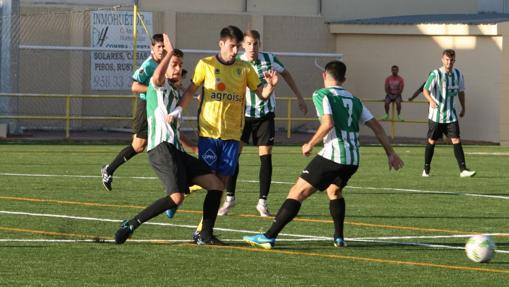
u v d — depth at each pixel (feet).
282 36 155.43
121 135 135.03
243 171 86.74
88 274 39.93
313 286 38.60
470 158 109.29
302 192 46.24
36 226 52.08
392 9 164.04
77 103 143.13
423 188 76.13
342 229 47.98
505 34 138.31
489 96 140.15
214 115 48.24
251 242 46.93
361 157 107.34
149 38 134.62
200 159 48.21
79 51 141.38
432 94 85.97
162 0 147.84
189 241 48.39
